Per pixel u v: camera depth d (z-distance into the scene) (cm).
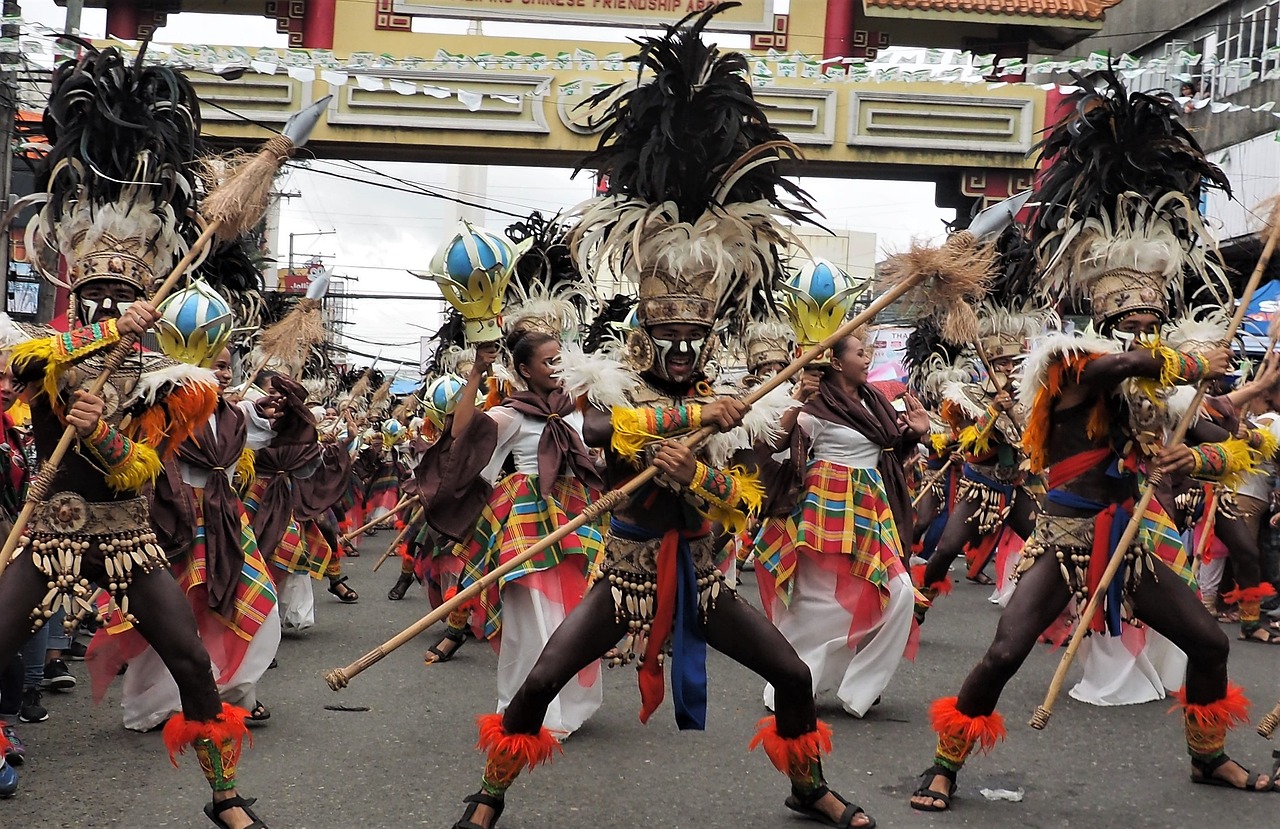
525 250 841
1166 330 596
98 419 434
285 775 553
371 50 1905
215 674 621
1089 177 551
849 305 682
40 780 541
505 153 1919
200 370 490
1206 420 561
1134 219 549
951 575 1305
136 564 454
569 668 454
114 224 482
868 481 674
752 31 1938
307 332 758
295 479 909
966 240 483
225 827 462
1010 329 897
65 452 450
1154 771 566
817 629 669
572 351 461
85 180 479
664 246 452
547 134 1888
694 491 439
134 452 449
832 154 1920
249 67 1541
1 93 1523
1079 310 600
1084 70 1314
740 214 462
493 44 1892
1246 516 1004
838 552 660
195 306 596
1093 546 507
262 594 630
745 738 625
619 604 452
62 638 715
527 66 1880
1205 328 591
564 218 471
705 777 554
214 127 1864
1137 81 1534
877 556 661
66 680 714
